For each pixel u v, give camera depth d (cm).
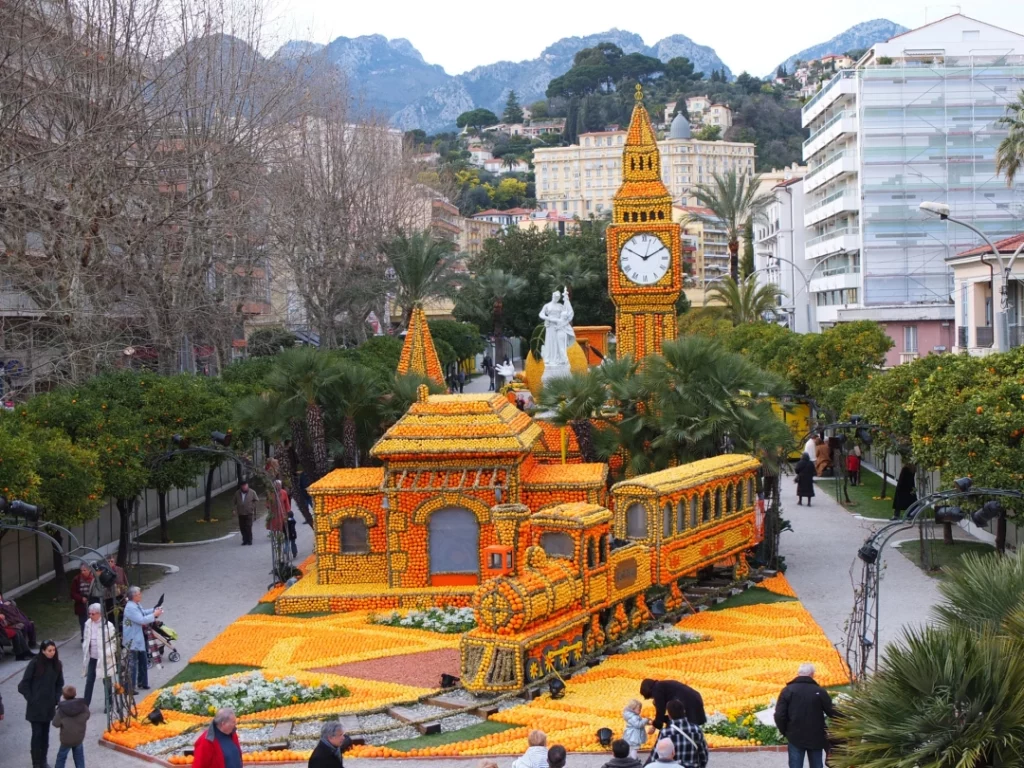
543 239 12125
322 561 3544
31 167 4578
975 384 3625
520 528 3259
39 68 4925
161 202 5641
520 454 3438
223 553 4353
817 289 10594
